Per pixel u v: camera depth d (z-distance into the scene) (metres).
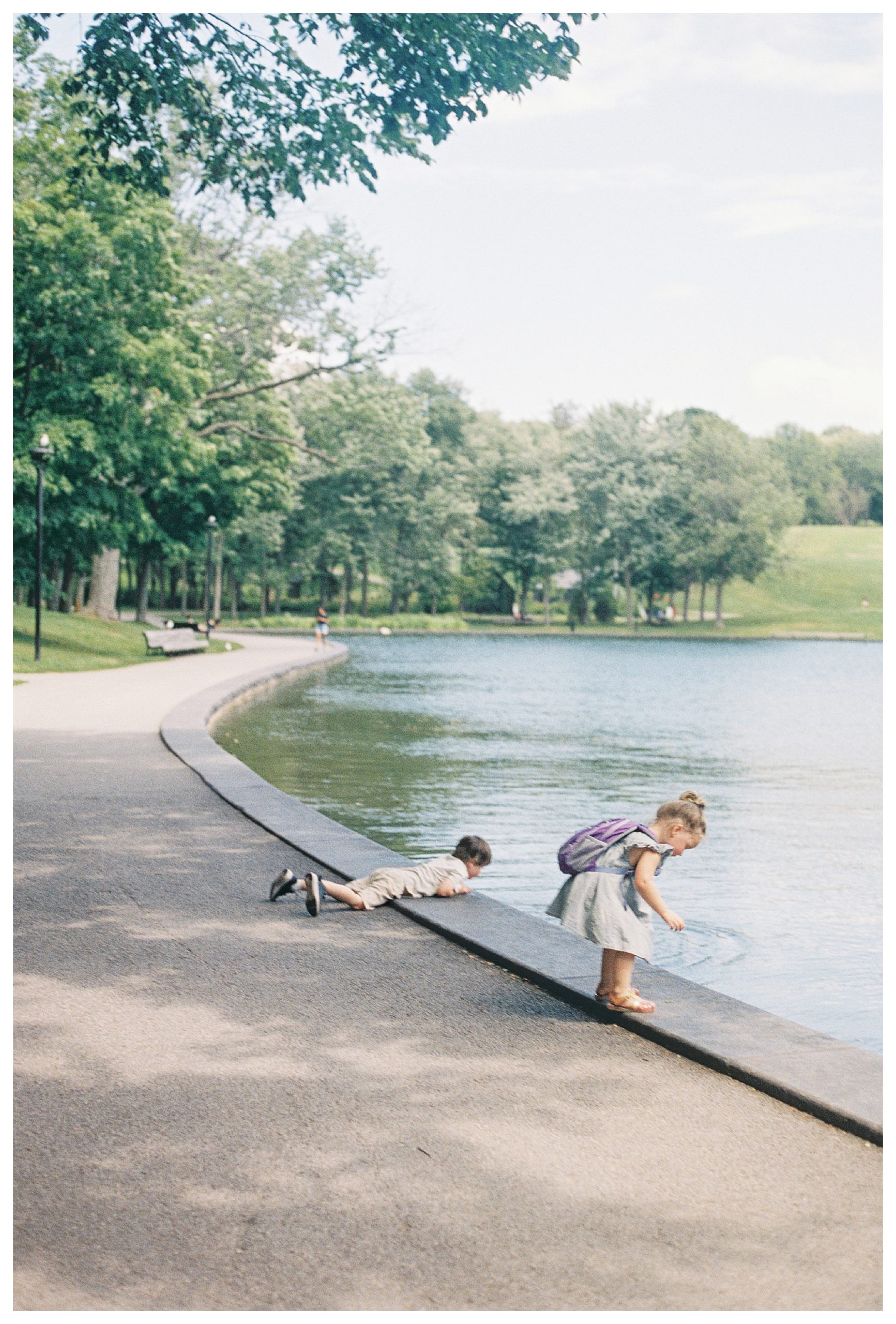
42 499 30.05
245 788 12.36
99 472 35.19
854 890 10.48
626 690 35.22
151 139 15.99
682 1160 4.23
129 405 34.38
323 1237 3.68
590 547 98.88
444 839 12.03
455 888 8.08
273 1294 3.39
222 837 10.11
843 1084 4.76
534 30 13.68
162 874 8.76
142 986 6.11
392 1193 3.95
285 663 36.25
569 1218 3.82
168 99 15.10
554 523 97.00
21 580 39.44
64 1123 4.43
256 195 16.22
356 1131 4.41
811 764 19.03
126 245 33.31
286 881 7.86
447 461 102.38
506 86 13.99
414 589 97.06
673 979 6.29
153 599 99.19
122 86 15.23
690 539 99.19
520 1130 4.45
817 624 103.69
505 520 99.19
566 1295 3.40
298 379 47.28
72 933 7.11
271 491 52.16
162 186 16.33
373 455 62.00
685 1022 5.50
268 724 22.69
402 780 16.03
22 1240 3.64
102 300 33.44
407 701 28.73
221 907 7.83
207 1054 5.16
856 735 23.47
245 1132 4.38
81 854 9.40
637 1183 4.05
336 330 45.41
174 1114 4.53
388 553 87.69
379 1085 4.85
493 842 11.90
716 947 8.68
